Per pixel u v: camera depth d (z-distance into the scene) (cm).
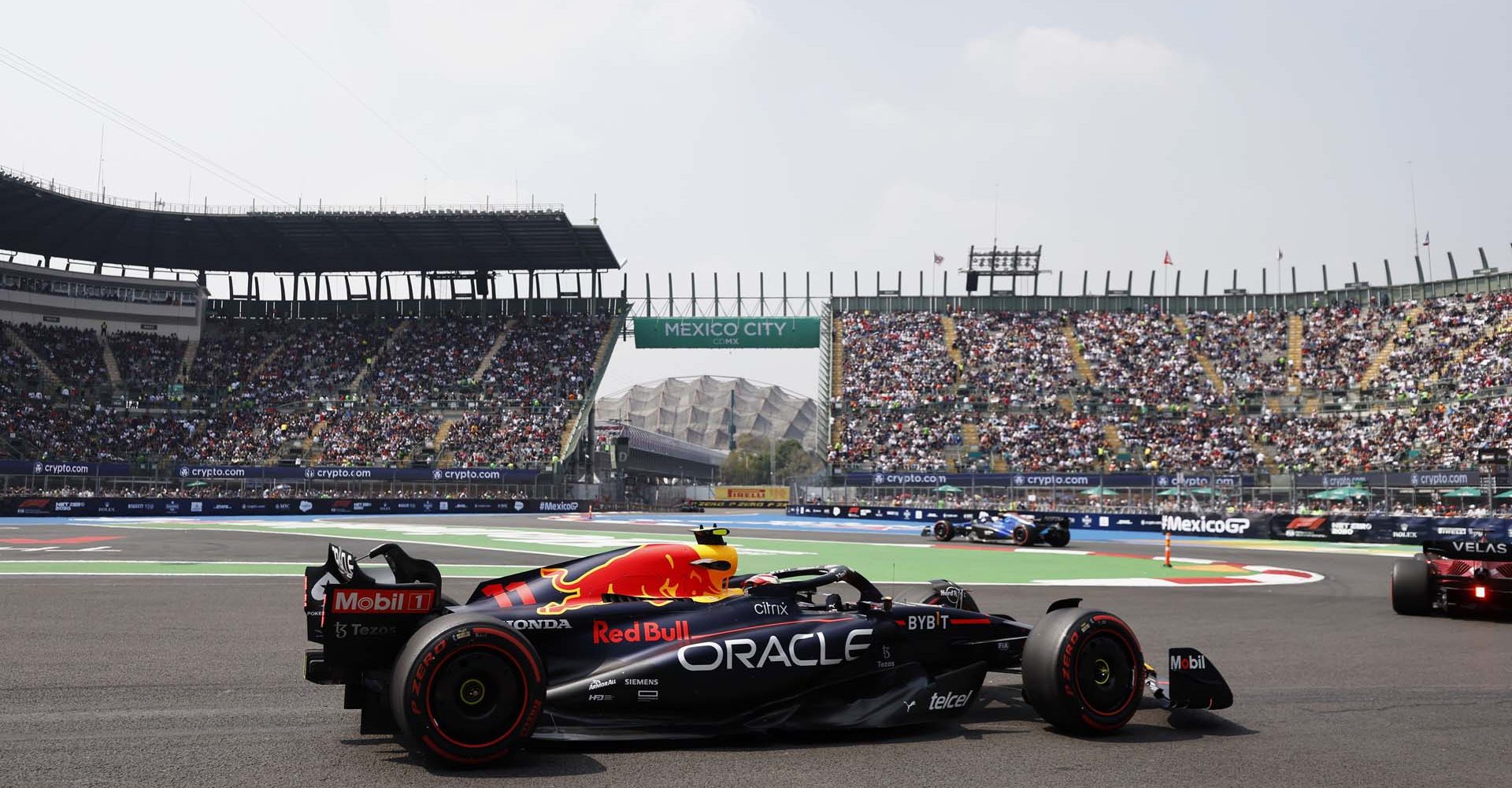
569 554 2433
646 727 601
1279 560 2570
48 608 1264
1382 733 666
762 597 684
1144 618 1304
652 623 639
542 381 6328
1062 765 571
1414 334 5431
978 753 595
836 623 664
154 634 1055
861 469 5628
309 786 515
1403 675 898
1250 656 997
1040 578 1928
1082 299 6481
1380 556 2770
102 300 6134
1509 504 3822
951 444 5622
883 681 668
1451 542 1346
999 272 6656
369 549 2455
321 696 750
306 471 5450
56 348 5812
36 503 4550
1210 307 6291
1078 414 5656
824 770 554
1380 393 5200
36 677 817
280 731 636
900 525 4731
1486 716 725
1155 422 5497
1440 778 560
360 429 5916
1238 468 5062
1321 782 547
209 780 525
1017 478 5006
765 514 6775
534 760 567
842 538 3491
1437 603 1326
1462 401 4838
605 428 8731
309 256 6556
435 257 6594
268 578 1692
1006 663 714
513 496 5694
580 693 589
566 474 6069
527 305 6831
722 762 567
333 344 6519
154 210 5753
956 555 2600
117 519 4525
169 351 6219
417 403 6156
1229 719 706
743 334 6525
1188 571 2142
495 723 546
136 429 5606
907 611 691
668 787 518
